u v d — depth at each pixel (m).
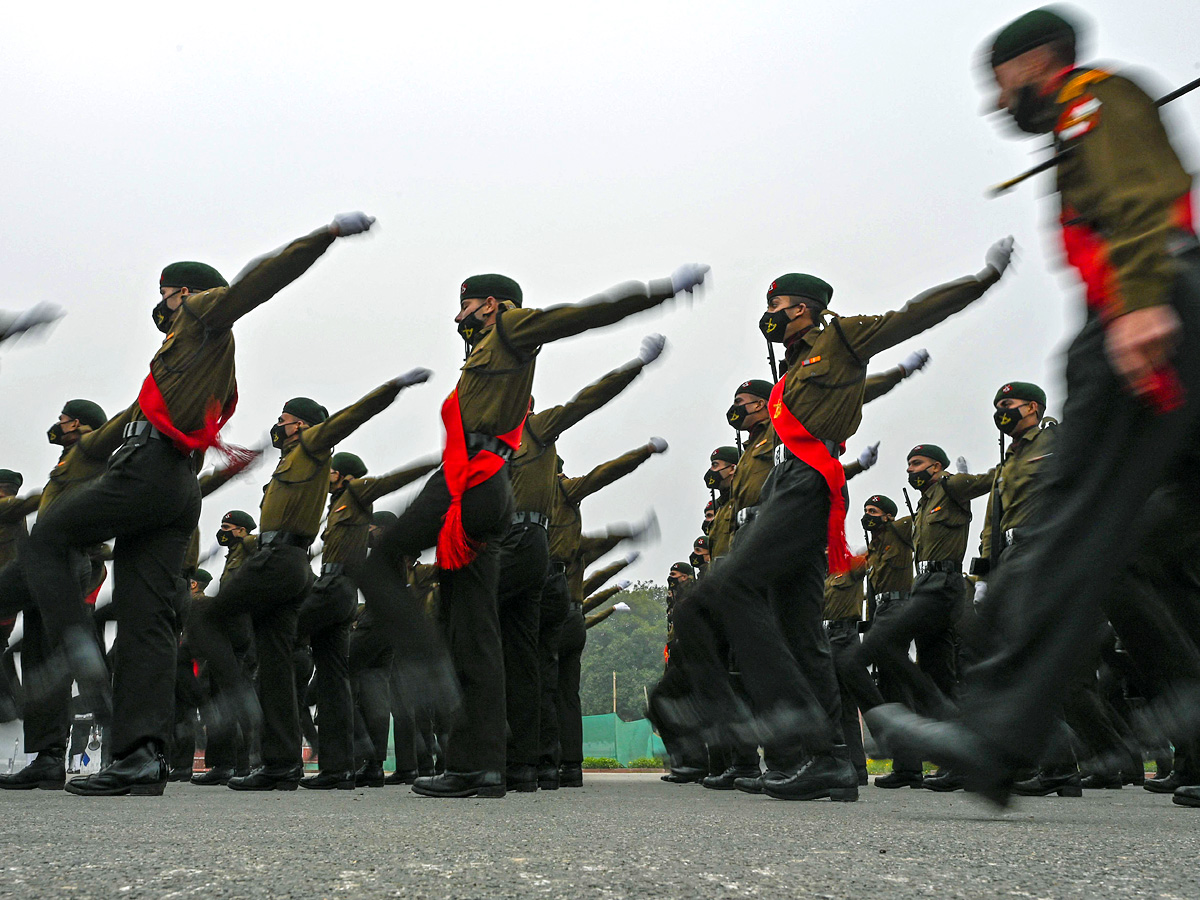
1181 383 1.73
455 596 4.52
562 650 8.50
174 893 1.36
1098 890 1.44
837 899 1.34
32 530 4.32
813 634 4.71
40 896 1.34
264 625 6.45
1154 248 1.71
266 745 6.35
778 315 5.16
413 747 8.55
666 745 8.78
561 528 8.46
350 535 7.41
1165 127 1.86
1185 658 3.59
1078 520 1.82
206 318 4.32
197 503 4.56
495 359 4.45
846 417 4.69
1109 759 5.68
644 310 4.21
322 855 1.82
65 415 6.84
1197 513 1.84
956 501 7.59
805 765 4.60
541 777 7.14
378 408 6.34
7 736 6.98
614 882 1.48
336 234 4.12
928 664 7.75
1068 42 2.08
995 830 2.57
